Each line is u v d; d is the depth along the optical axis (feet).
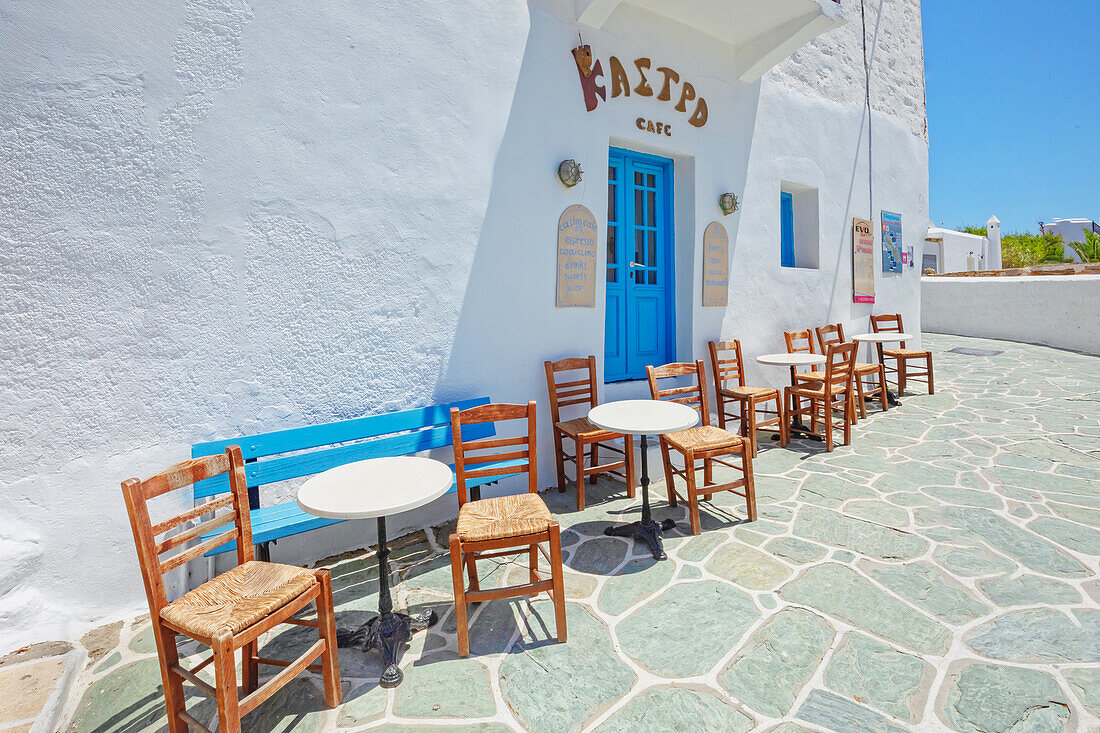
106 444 8.68
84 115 8.32
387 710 6.61
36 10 7.98
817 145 20.94
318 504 6.75
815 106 20.79
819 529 11.13
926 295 40.24
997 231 72.69
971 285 37.50
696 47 16.52
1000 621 7.87
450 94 11.91
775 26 16.31
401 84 11.24
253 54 9.61
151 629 8.51
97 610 8.68
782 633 7.80
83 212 8.38
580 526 11.75
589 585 9.37
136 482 5.71
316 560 10.64
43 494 8.29
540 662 7.40
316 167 10.33
